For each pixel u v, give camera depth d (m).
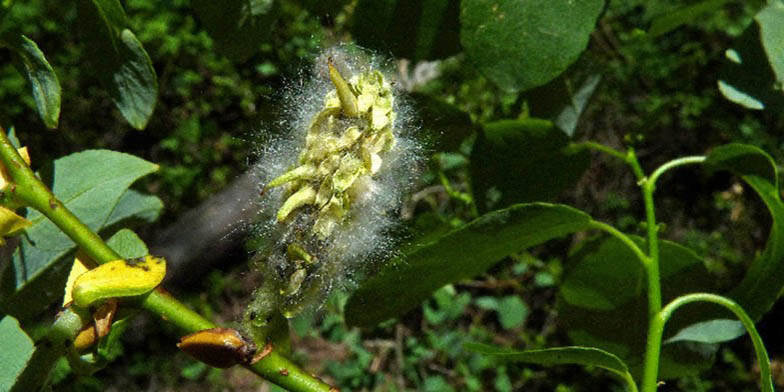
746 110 0.66
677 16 0.17
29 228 0.14
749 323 0.15
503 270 0.64
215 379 0.61
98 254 0.12
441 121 0.18
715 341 0.18
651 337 0.16
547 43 0.14
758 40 0.15
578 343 0.19
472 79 0.49
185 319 0.12
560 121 0.20
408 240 0.18
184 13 0.68
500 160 0.19
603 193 0.66
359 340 0.60
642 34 0.18
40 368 0.12
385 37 0.17
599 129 0.66
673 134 0.66
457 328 0.63
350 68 0.15
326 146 0.12
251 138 0.16
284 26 0.52
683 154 0.66
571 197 0.66
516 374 0.62
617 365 0.14
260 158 0.14
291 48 0.53
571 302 0.19
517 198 0.19
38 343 0.12
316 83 0.15
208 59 0.67
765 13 0.15
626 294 0.19
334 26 0.18
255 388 0.61
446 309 0.61
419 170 0.15
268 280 0.12
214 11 0.17
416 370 0.60
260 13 0.18
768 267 0.17
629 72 0.66
